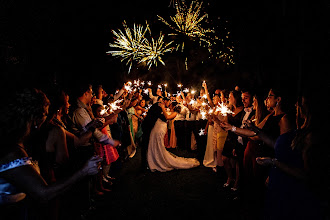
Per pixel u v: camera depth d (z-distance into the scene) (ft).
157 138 19.10
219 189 15.38
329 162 6.00
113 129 18.70
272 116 10.28
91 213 12.07
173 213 12.48
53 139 8.07
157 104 19.58
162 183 16.72
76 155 10.30
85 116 12.32
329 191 6.05
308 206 6.44
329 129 6.12
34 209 5.87
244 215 11.98
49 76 17.22
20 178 5.09
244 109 14.74
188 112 27.04
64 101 9.77
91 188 14.64
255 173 11.98
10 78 14.17
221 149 16.66
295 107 9.37
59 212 8.34
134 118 26.91
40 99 5.84
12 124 5.39
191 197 14.34
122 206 13.33
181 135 28.04
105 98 20.97
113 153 16.16
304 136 6.41
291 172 6.51
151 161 19.22
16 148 5.34
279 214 7.06
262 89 14.34
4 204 5.32
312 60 12.71
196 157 23.38
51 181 7.81
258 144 11.93
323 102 6.30
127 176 18.35
